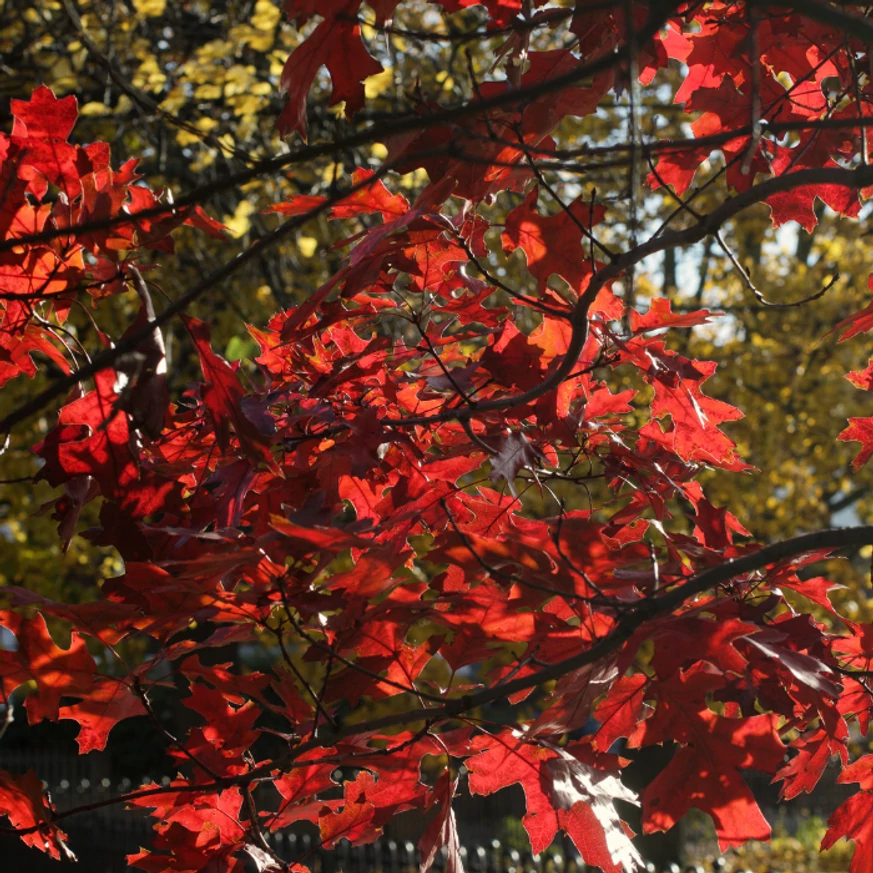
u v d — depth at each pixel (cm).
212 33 657
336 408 210
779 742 163
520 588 174
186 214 182
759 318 904
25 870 777
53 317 197
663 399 217
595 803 171
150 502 182
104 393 180
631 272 149
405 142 170
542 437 212
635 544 172
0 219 175
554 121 183
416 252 197
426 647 186
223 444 180
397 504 189
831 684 149
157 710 1331
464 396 182
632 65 121
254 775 169
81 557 760
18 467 686
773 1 121
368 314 197
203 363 180
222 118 636
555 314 165
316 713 173
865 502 1005
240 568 166
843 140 229
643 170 228
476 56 636
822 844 207
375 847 748
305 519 168
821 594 200
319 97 646
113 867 755
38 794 182
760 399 870
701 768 167
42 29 593
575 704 168
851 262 885
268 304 718
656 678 170
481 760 190
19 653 180
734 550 191
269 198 642
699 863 900
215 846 197
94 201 179
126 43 598
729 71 222
